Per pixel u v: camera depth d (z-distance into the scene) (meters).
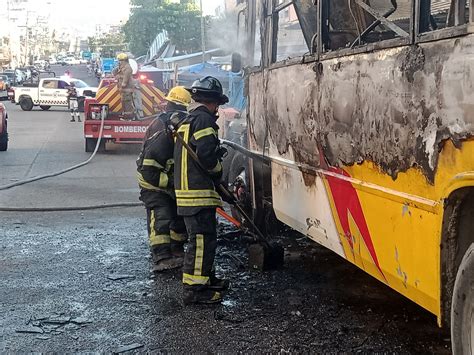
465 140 2.73
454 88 2.79
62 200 9.53
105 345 4.22
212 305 4.95
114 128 15.57
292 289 5.31
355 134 3.80
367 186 3.71
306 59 4.55
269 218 6.57
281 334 4.36
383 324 4.51
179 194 4.94
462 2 2.98
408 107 3.18
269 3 5.59
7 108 37.12
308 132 4.59
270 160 5.68
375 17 3.71
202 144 4.81
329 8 4.34
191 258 4.95
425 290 3.22
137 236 7.40
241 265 6.00
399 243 3.42
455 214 2.93
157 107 15.99
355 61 3.76
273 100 5.45
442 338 4.25
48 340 4.31
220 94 5.02
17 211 8.72
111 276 5.77
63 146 17.72
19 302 5.08
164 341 4.28
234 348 4.14
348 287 5.33
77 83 35.97
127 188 10.73
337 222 4.29
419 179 3.14
